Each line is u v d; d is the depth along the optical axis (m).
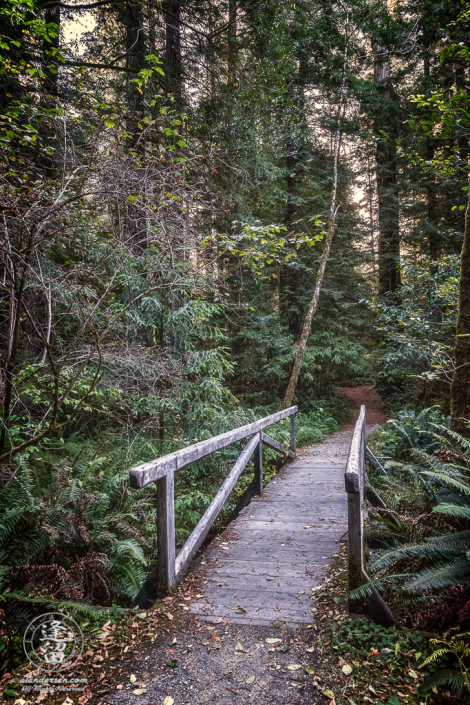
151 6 6.64
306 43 11.77
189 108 6.88
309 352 13.01
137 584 3.28
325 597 2.85
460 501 3.09
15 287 3.05
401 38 10.76
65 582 2.87
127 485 4.20
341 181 14.11
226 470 6.99
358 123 13.35
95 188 3.61
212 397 6.79
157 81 6.73
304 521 4.45
